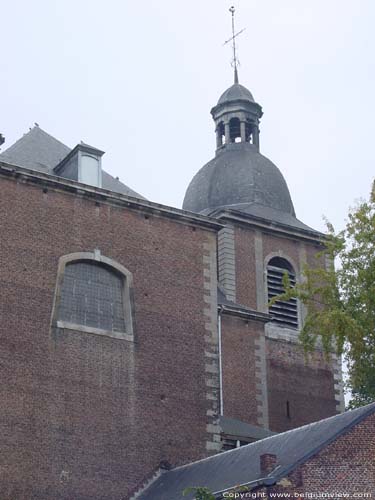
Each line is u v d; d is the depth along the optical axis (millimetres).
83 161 26562
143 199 26250
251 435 27781
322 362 34031
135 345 24844
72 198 25234
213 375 25828
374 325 26281
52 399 23172
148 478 23812
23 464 22281
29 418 22719
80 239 25000
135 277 25547
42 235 24422
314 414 33000
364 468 19547
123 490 23359
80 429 23297
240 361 31328
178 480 23000
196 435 24938
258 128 39188
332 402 33688
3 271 23531
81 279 24922
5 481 21938
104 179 28859
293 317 34531
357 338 25922
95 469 23156
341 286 27156
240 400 30828
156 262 26031
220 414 29016
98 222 25438
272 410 32031
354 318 26453
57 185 24969
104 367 24188
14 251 23859
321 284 35531
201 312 26297
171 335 25531
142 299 25438
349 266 27188
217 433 25312
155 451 24156
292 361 33438
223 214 34906
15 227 24062
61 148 29328
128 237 25797
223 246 34438
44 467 22516
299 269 35906
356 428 19906
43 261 24234
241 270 34500
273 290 35062
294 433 21875
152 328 25297
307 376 33500
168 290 25953
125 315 25141
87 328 24281
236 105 38969
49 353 23516
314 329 27859
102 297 25062
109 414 23828
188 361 25531
